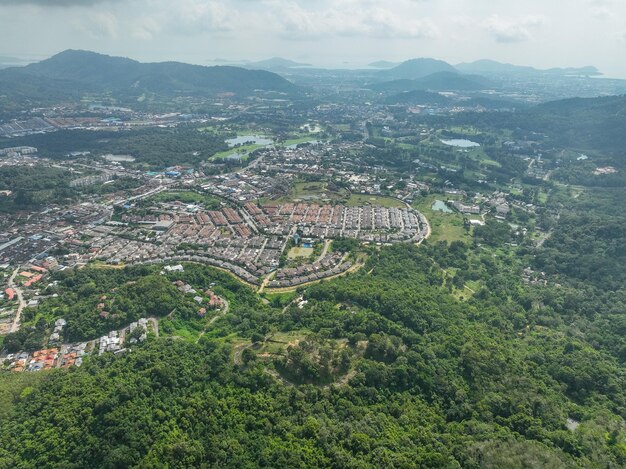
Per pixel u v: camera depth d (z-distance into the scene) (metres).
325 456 181.88
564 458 182.38
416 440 192.50
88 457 179.88
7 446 190.38
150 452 181.50
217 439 190.88
